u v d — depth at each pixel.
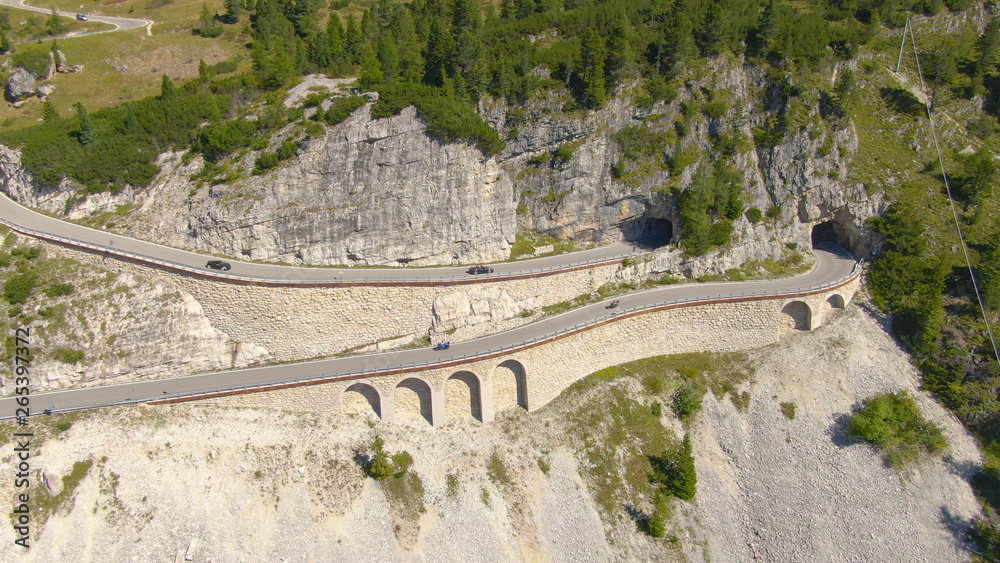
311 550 70.56
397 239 91.06
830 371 95.69
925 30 133.12
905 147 113.44
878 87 120.00
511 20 118.69
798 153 106.00
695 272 102.69
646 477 84.94
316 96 90.31
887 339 99.50
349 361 83.12
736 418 91.69
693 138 104.38
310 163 85.56
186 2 137.75
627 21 108.88
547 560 76.62
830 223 113.94
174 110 90.69
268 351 82.56
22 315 74.25
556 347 88.31
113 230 84.75
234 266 83.62
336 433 78.62
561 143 99.50
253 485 72.12
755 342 99.81
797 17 118.94
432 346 86.25
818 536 81.62
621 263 100.81
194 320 79.56
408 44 107.88
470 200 93.94
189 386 76.56
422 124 88.62
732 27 110.38
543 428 86.50
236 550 68.31
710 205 101.75
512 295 93.44
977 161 108.62
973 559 79.69
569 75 100.12
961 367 92.88
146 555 65.06
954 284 100.62
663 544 79.88
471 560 74.25
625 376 94.00
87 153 87.12
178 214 85.31
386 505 75.25
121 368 75.81
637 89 103.00
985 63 124.81
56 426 68.94
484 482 79.94
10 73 103.12
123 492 67.00
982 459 87.62
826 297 100.25
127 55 114.81
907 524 82.12
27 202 88.00
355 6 141.88
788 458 88.12
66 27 120.44
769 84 108.81
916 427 89.75
